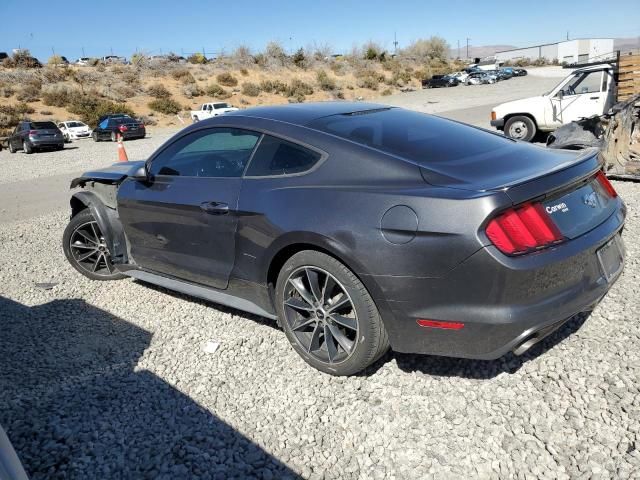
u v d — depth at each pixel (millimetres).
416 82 63812
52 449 2797
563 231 2785
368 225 2873
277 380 3311
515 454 2527
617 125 7730
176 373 3469
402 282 2797
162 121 41312
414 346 2930
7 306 4781
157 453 2725
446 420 2814
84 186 5121
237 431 2865
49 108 41719
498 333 2664
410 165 2986
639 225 5656
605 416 2717
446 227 2650
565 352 3303
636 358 3176
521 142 3650
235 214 3527
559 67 67375
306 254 3176
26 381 3467
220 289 3902
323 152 3268
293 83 55156
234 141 3760
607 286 3018
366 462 2574
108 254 5137
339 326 3242
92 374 3516
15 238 7531
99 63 58594
